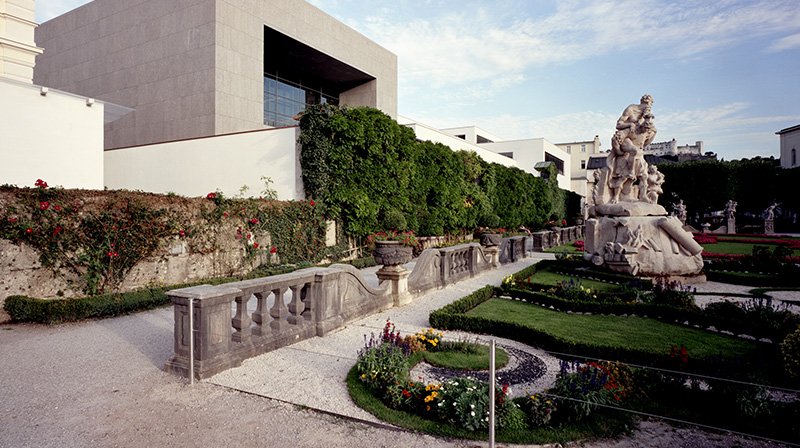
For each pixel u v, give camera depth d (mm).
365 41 30734
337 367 5859
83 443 3951
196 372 5422
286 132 17188
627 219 12992
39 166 12852
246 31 22203
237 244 13055
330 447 3881
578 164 79250
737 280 12727
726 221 41469
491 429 3721
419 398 4613
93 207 9664
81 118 13859
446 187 23375
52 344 6945
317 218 15945
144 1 23266
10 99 12250
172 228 11195
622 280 12375
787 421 4188
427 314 9117
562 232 29656
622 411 4414
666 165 45750
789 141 54000
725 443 3934
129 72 23781
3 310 8375
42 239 8859
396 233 18000
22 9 15547
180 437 4062
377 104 32250
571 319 8328
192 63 21531
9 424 4289
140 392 5051
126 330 7832
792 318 7426
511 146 51000
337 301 7980
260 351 6289
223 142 18375
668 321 8102
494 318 8148
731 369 4871
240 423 4332
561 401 4383
